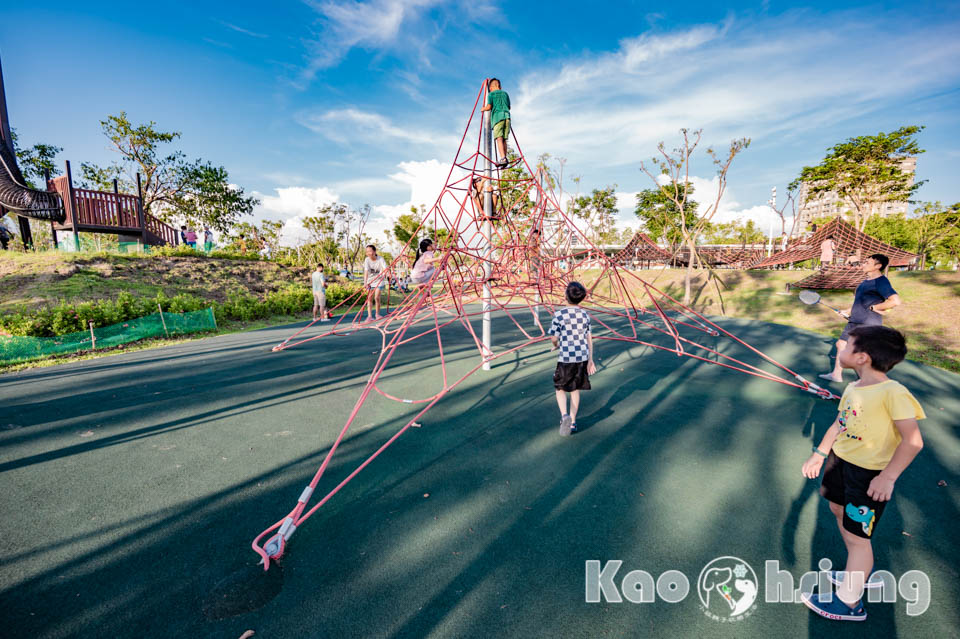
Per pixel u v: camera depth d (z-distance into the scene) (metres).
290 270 20.62
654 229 34.81
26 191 15.69
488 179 6.54
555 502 3.13
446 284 6.84
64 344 9.02
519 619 2.08
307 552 2.59
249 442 4.26
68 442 4.25
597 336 10.94
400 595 2.24
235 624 2.05
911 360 8.24
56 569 2.44
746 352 8.98
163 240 20.92
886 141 28.02
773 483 3.39
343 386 6.26
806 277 17.77
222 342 10.33
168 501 3.18
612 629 2.02
